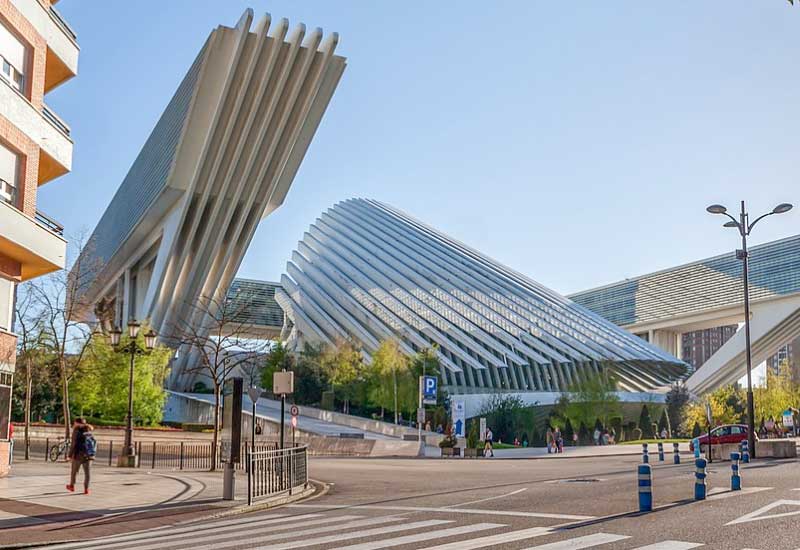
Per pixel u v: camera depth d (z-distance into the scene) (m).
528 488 19.14
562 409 69.81
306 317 97.88
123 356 50.56
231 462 17.23
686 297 120.62
